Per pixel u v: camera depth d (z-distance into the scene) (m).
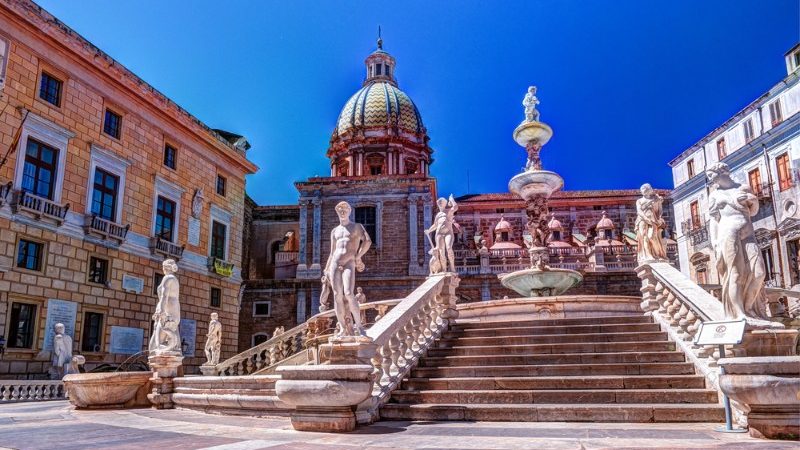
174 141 33.47
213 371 19.92
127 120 30.08
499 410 8.62
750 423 6.70
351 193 46.69
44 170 25.39
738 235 7.71
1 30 23.58
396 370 10.31
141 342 29.45
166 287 13.73
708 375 9.05
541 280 18.25
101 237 27.59
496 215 57.12
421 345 11.67
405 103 57.12
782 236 35.06
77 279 26.16
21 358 23.33
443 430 7.62
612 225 52.44
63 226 25.70
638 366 9.98
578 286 45.94
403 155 54.78
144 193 30.73
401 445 6.30
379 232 45.81
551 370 10.20
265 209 54.72
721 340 7.05
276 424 8.80
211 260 35.22
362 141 54.50
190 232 34.09
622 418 8.27
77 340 25.88
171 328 13.63
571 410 8.41
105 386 13.07
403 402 9.55
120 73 29.14
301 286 44.56
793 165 34.38
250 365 19.11
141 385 13.52
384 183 46.44
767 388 6.43
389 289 44.44
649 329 11.99
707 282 41.16
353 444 6.41
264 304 44.62
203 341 34.06
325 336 16.20
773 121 36.34
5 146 23.48
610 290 45.88
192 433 7.74
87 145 27.39
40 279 24.42
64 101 26.39
